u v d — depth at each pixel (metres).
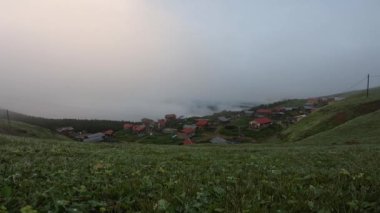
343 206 8.82
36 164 16.97
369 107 119.19
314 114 132.50
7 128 128.88
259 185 11.21
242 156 27.17
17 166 15.62
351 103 127.00
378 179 11.77
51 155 22.91
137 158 22.92
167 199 9.44
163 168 17.00
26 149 25.14
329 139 74.81
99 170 15.34
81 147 35.53
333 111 124.94
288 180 12.27
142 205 8.94
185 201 9.30
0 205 8.52
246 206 8.74
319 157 25.06
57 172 14.21
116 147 39.06
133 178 12.82
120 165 17.73
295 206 8.86
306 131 115.94
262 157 25.92
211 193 10.36
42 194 9.50
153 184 11.64
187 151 34.38
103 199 9.76
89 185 11.41
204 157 25.59
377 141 62.50
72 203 8.99
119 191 10.39
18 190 10.41
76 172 14.47
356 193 9.88
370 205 8.82
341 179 12.08
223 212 8.49
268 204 9.16
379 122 79.56
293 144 71.69
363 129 77.62
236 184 11.55
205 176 13.72
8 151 22.41
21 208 7.86
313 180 12.09
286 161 22.34
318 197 9.74
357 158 23.30
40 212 8.38
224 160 23.03
